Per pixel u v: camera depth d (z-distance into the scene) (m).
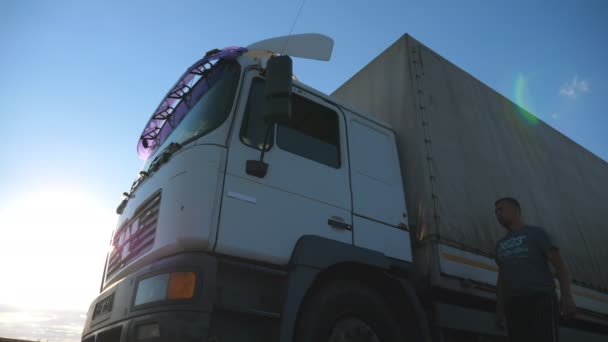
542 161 5.69
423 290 3.51
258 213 2.79
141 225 3.14
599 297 5.22
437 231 3.62
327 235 3.08
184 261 2.42
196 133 3.19
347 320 2.94
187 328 2.20
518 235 3.20
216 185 2.68
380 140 4.00
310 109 3.56
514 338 3.01
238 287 2.57
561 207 5.47
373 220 3.46
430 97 4.46
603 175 7.08
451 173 4.11
